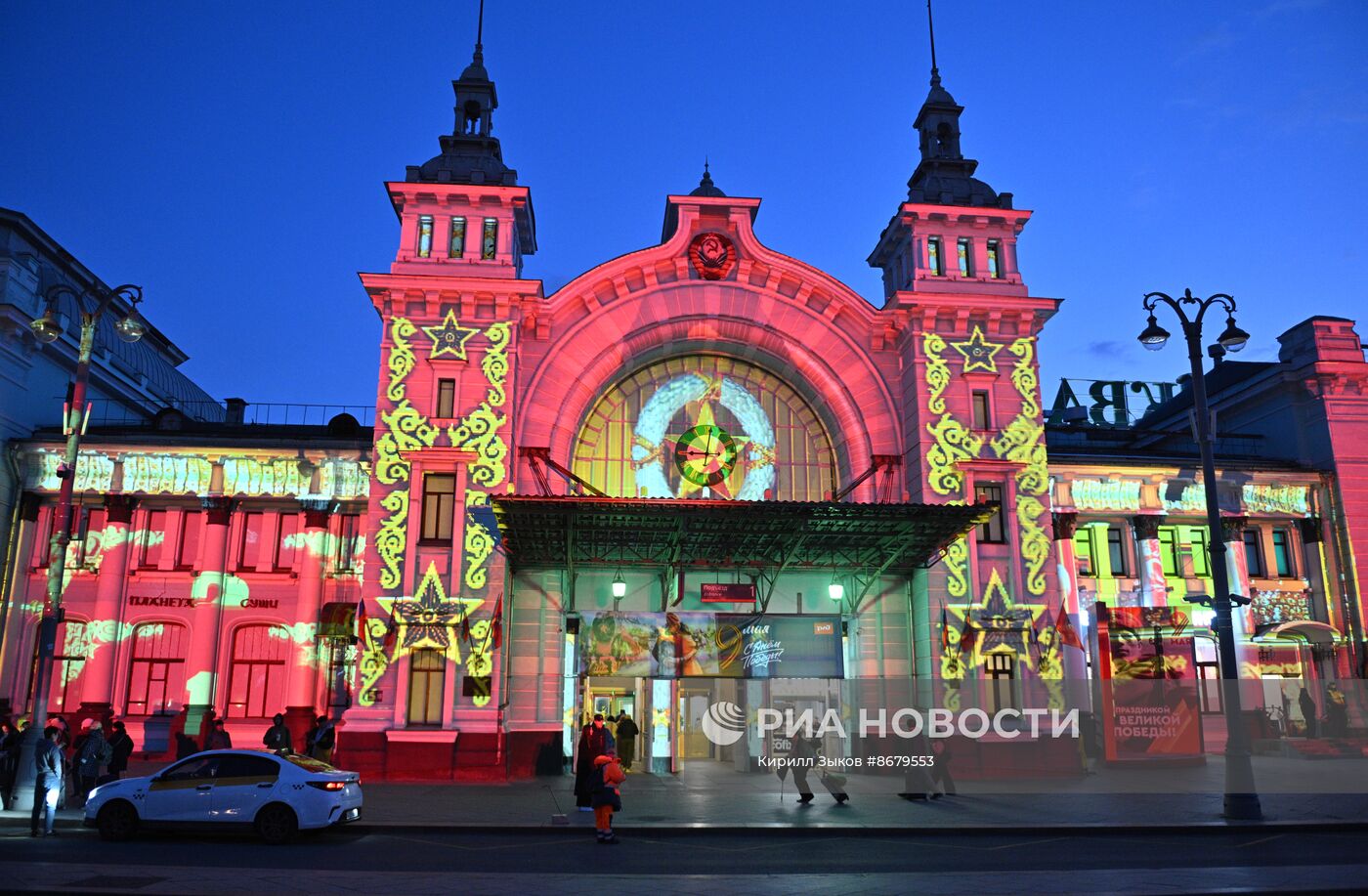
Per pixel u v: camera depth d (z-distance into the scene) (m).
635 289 34.19
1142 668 32.81
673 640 29.44
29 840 17.91
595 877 14.38
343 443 35.50
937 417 33.62
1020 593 32.47
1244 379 50.62
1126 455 40.88
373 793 25.39
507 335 32.53
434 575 30.58
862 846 18.36
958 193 36.78
